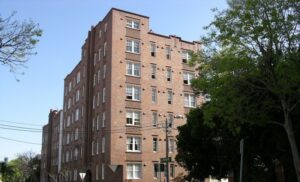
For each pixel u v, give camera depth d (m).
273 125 26.55
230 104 22.56
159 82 55.34
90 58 61.41
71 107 74.69
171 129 54.22
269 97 24.12
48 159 94.38
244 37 21.95
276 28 21.06
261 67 22.12
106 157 50.53
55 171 85.69
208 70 23.45
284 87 21.08
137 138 51.75
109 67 52.78
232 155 30.97
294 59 20.69
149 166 51.44
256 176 29.86
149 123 53.06
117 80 52.00
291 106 24.09
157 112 54.12
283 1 21.08
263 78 22.44
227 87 22.27
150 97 54.06
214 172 35.25
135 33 54.91
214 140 32.38
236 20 22.05
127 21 54.78
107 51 54.25
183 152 35.78
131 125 51.62
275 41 21.25
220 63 22.38
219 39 23.08
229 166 31.94
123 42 53.66
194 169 35.44
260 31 21.08
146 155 51.62
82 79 67.50
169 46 57.56
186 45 59.22
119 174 49.12
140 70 54.09
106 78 53.62
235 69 21.89
